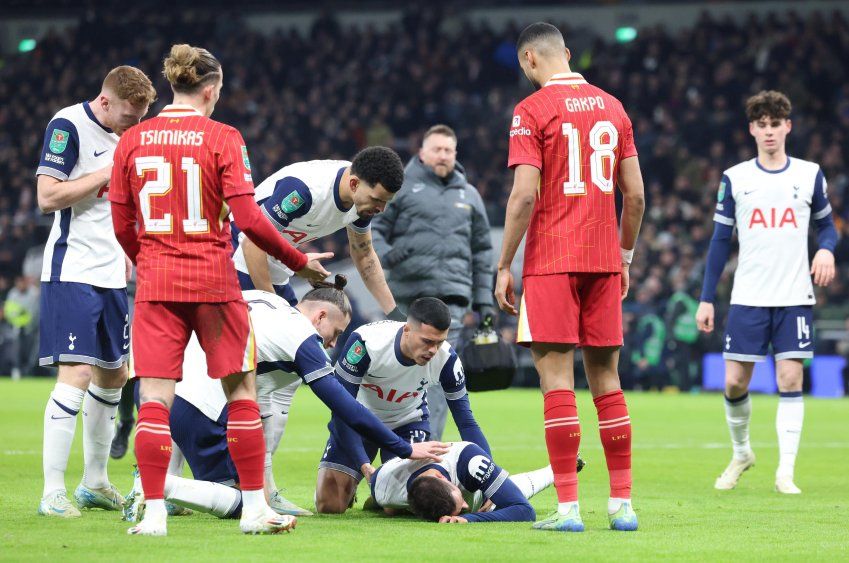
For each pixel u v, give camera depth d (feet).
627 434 55.01
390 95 323.57
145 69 347.97
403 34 345.31
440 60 330.75
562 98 54.75
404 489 58.80
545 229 54.39
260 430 51.52
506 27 352.69
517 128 54.34
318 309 62.90
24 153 321.32
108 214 61.87
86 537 49.03
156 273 49.67
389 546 47.83
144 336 49.88
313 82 336.90
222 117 328.49
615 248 54.90
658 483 81.46
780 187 81.76
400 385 63.72
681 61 310.24
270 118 321.93
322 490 61.67
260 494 51.70
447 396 64.54
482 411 159.33
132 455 96.17
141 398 50.16
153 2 384.06
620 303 55.36
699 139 283.79
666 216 249.75
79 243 61.00
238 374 51.19
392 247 90.68
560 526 53.47
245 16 377.91
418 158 92.07
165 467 50.06
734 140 281.74
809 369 217.97
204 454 60.39
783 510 64.80
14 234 271.28
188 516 59.21
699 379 216.95
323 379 56.85
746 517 61.00
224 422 60.29
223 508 57.31
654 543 49.85
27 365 244.63
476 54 331.77
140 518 55.01
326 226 64.75
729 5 338.13
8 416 135.03
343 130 313.73
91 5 381.81
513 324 229.66
